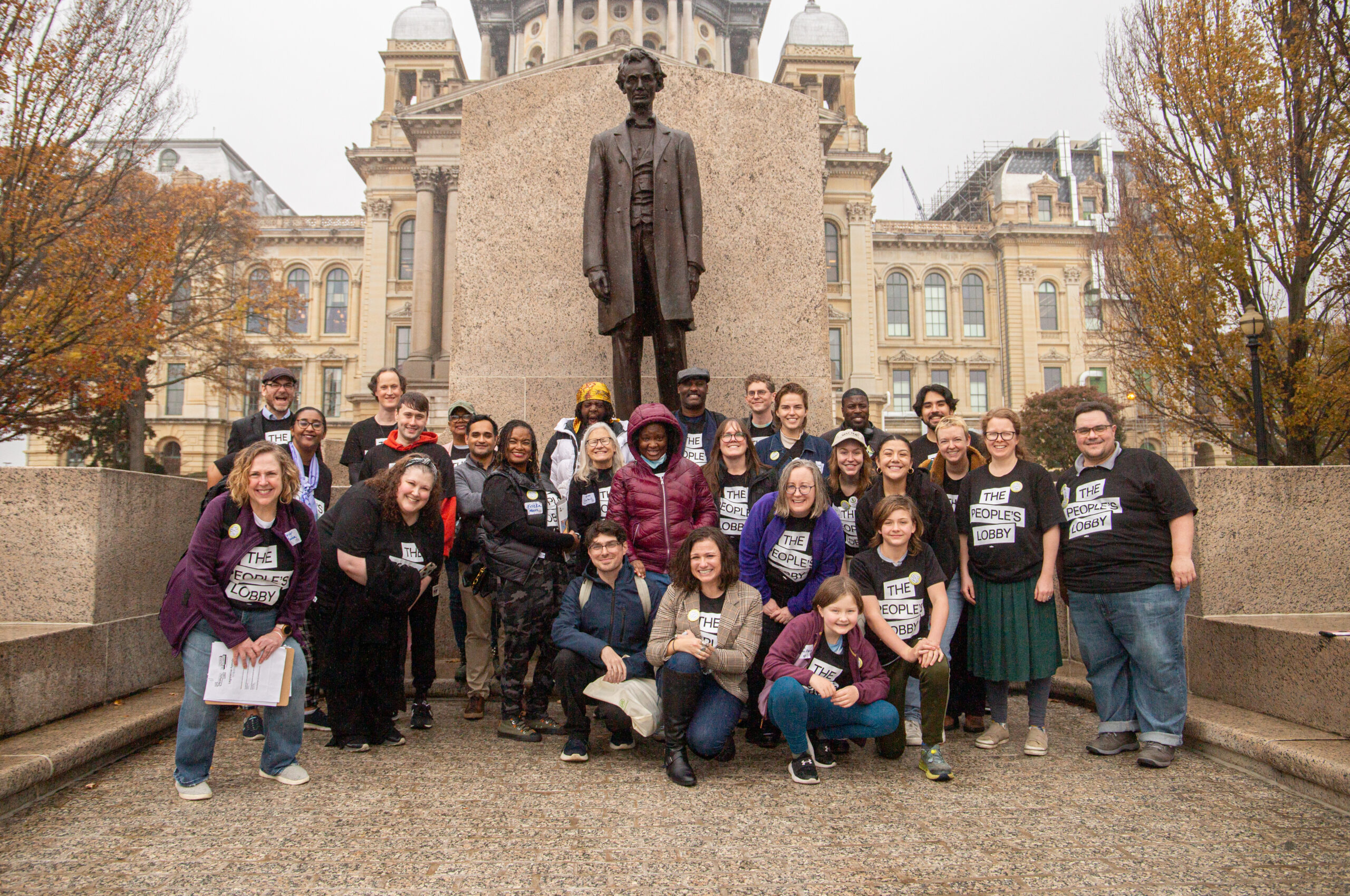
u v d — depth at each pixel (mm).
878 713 4055
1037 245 55312
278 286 35719
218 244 32875
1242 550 4895
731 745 4195
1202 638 4875
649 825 3309
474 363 6750
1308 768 3611
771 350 6867
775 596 4465
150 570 5238
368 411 45031
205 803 3547
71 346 16719
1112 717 4414
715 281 6883
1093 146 61250
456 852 3027
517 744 4551
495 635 5426
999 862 2957
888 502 4203
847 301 47281
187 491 5723
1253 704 4492
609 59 24859
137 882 2775
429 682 4895
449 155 41438
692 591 4113
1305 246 13016
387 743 4523
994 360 55719
